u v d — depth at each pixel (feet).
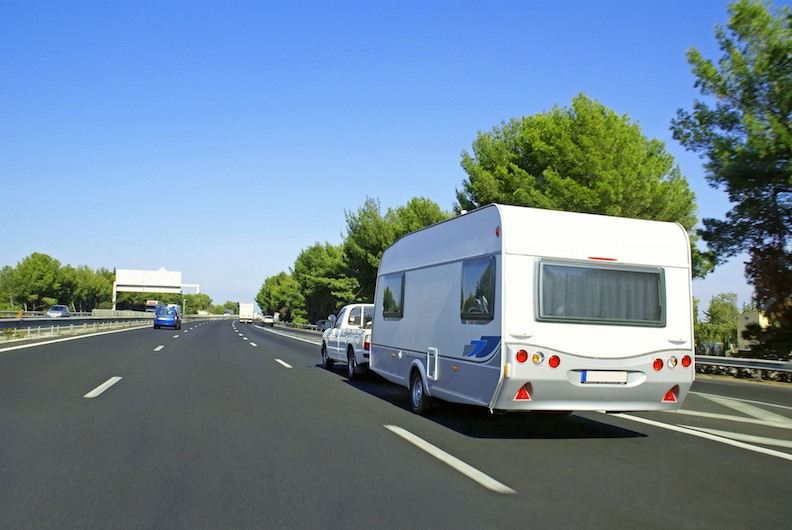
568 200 77.92
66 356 59.77
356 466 20.65
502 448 24.30
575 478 19.75
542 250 25.39
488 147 96.27
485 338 25.80
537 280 25.07
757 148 63.46
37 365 50.57
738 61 67.56
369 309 53.83
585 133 81.15
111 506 15.99
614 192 75.72
